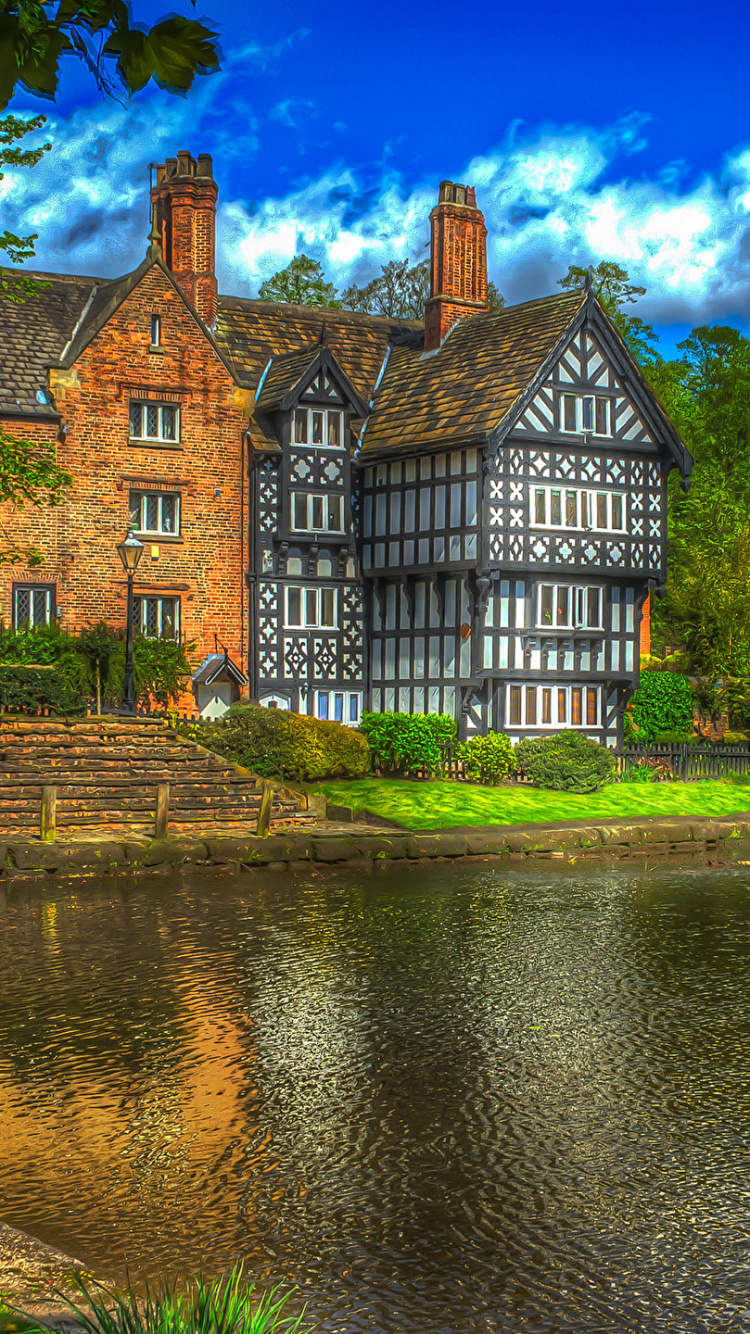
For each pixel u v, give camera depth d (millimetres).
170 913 17297
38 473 24062
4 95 2801
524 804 27594
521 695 32469
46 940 15359
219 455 33469
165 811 21625
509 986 13312
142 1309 5246
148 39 2670
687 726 37312
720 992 13117
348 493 34719
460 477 31953
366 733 31344
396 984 13312
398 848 22891
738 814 28828
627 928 16781
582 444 32625
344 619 34750
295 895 19062
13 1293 5398
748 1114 9398
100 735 26391
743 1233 7312
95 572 31750
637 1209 7645
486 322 35781
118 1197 7770
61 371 31375
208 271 36281
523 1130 9008
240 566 33656
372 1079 10141
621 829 25281
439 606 32781
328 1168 8266
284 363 35688
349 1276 6703
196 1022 11734
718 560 43844
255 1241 7133
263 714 29312
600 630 33406
